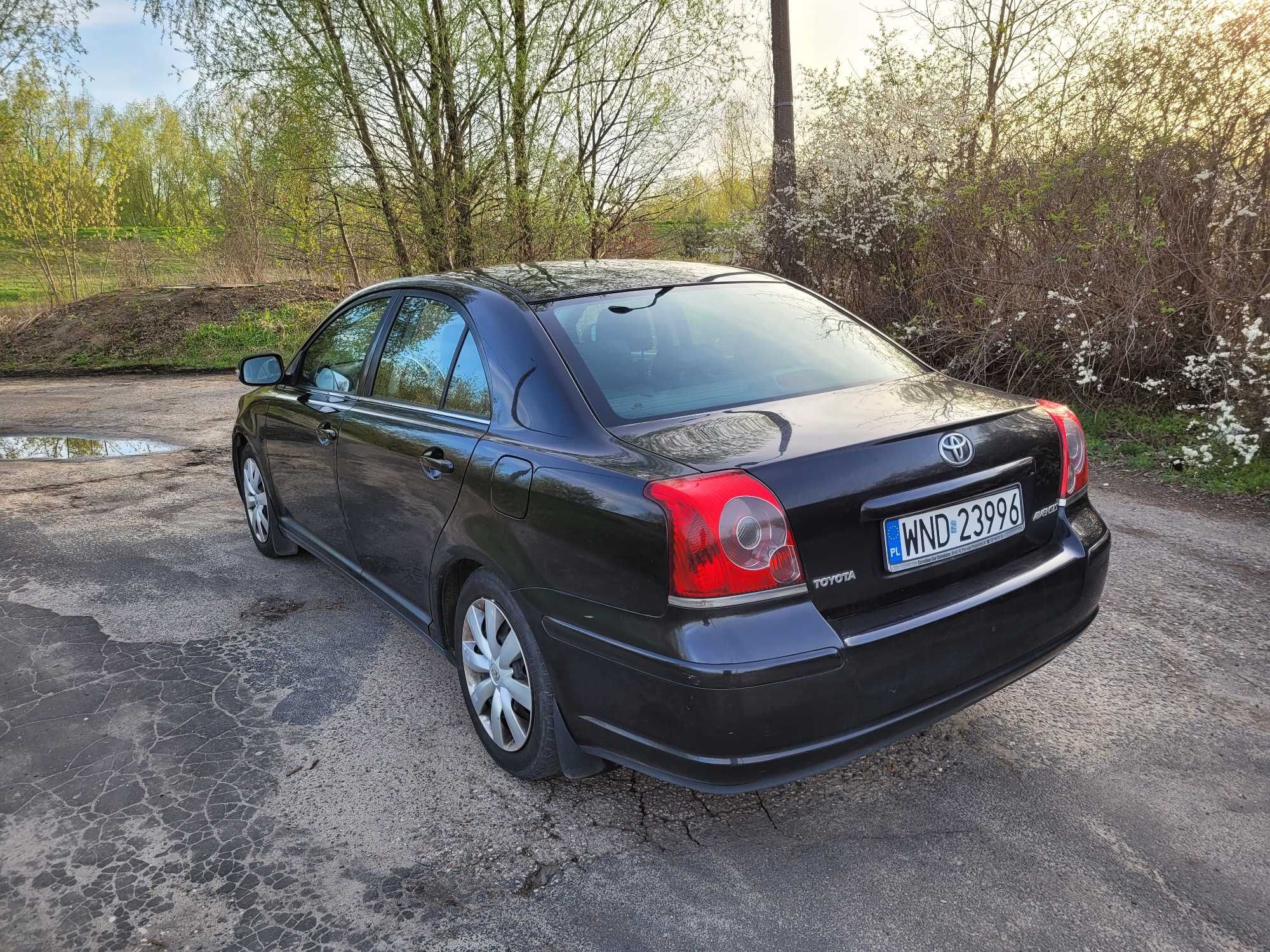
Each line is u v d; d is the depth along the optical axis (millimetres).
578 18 10453
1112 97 7289
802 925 2057
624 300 2934
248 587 4453
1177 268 6695
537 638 2426
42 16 15336
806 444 2137
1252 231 6273
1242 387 5945
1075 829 2348
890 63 9289
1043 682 3150
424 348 3199
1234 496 5270
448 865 2332
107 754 2928
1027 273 7250
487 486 2568
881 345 3135
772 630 1971
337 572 3979
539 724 2488
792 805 2523
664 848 2367
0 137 17938
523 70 10195
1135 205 6770
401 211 11172
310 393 4043
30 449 8141
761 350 2848
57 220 20500
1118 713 2918
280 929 2117
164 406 10609
